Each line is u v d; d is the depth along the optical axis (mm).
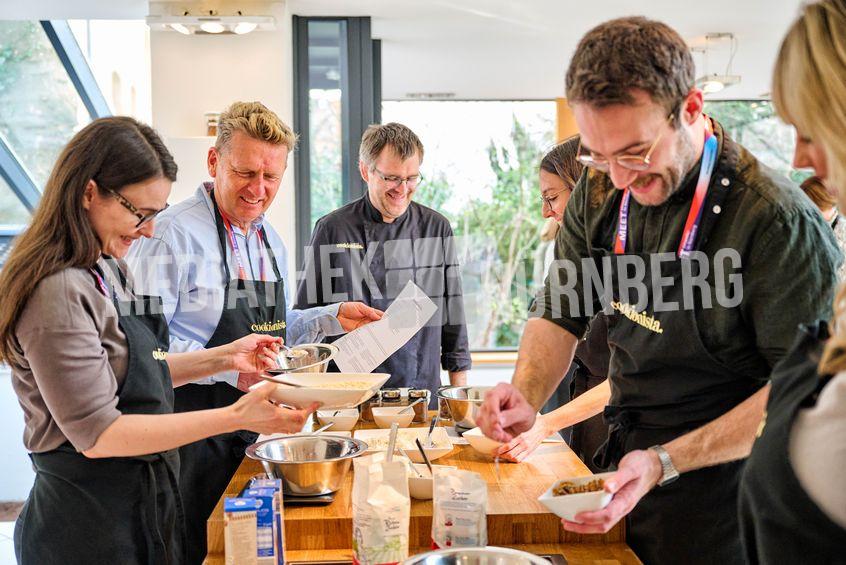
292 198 5125
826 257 1690
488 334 6379
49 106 6094
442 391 2938
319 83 5344
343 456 2078
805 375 1208
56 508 1952
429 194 7133
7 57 5789
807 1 1182
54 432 1924
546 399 2076
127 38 6453
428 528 1990
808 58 1139
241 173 2713
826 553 1140
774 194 1726
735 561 1874
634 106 1520
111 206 1883
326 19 5301
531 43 5789
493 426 1792
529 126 7207
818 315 1668
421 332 3574
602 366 2830
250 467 2371
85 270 1902
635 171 1593
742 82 6734
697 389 1888
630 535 2041
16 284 1803
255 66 4934
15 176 6102
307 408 2037
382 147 3504
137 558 1988
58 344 1796
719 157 1786
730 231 1764
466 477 1749
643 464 1629
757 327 1732
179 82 4926
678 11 5129
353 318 3199
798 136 1222
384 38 5711
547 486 2209
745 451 1646
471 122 7184
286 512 2000
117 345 1980
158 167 1928
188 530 2633
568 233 2158
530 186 7141
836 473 1096
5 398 5578
